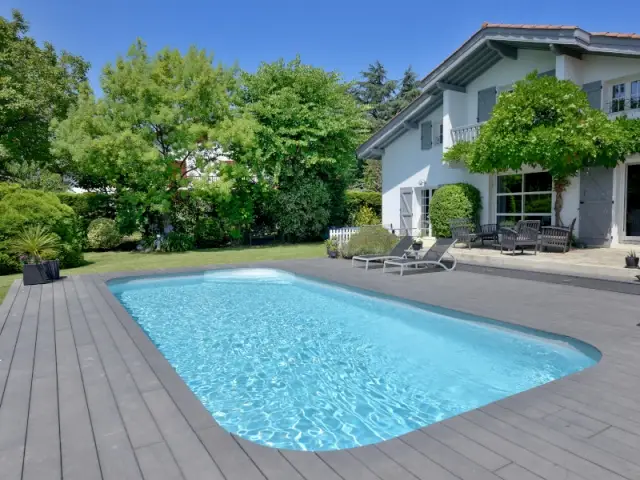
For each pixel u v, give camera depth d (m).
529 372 4.96
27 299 7.98
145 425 3.07
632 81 11.77
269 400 4.44
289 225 19.95
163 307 8.59
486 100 15.27
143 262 14.16
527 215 14.11
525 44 13.17
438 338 6.39
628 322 5.73
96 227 18.08
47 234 12.40
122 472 2.48
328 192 20.91
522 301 7.15
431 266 11.38
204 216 19.28
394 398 4.41
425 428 2.96
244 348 6.08
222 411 4.21
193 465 2.54
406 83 46.66
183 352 5.95
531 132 10.78
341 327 7.03
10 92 16.86
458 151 14.35
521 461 2.52
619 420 3.03
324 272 10.82
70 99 20.75
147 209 17.83
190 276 11.25
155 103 16.41
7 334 5.66
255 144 17.69
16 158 19.50
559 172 11.61
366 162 35.38
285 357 5.70
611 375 3.90
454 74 15.22
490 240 14.26
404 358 5.55
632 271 8.17
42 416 3.24
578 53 12.41
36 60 19.70
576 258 10.22
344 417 4.04
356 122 20.08
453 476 2.37
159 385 3.84
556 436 2.81
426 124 17.20
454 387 4.63
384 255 12.36
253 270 11.89
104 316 6.64
